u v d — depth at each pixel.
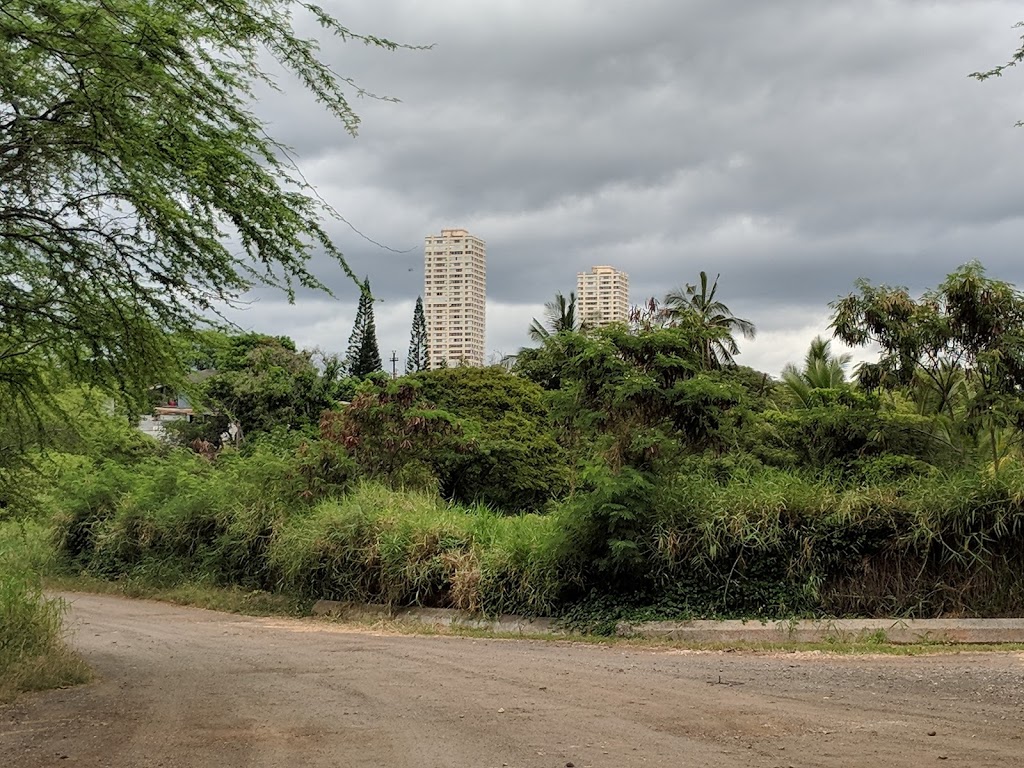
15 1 6.94
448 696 7.80
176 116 8.23
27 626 9.96
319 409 36.75
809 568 12.46
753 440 18.47
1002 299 15.66
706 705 7.23
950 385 16.84
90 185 8.91
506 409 28.05
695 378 13.30
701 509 12.97
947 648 10.83
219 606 17.92
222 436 36.44
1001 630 11.32
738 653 10.84
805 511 12.73
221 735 6.33
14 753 5.85
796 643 11.37
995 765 5.23
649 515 12.92
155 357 9.96
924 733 6.11
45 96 8.00
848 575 12.44
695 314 16.44
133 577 21.69
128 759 5.65
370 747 5.88
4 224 9.09
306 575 17.22
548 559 13.62
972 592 12.05
